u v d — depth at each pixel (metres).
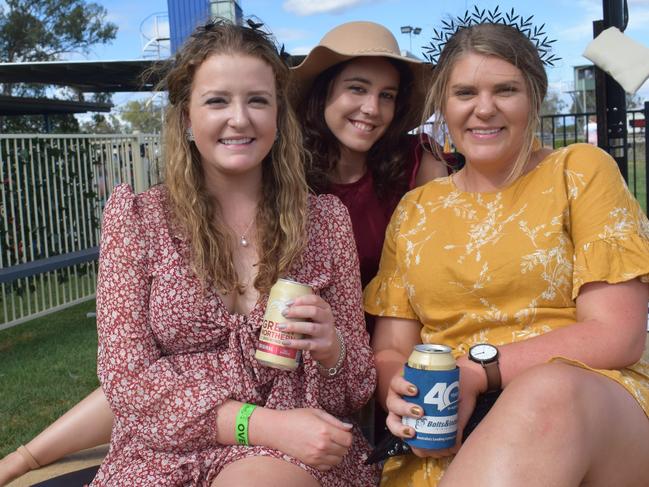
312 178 2.90
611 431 1.68
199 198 2.14
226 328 2.06
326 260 2.24
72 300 7.87
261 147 2.13
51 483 2.64
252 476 1.81
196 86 2.11
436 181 2.48
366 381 2.18
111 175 8.40
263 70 2.12
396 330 2.46
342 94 2.84
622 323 2.00
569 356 1.97
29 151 7.20
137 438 2.07
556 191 2.15
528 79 2.19
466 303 2.23
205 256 2.09
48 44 35.56
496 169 2.29
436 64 2.35
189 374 2.02
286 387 2.08
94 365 5.75
